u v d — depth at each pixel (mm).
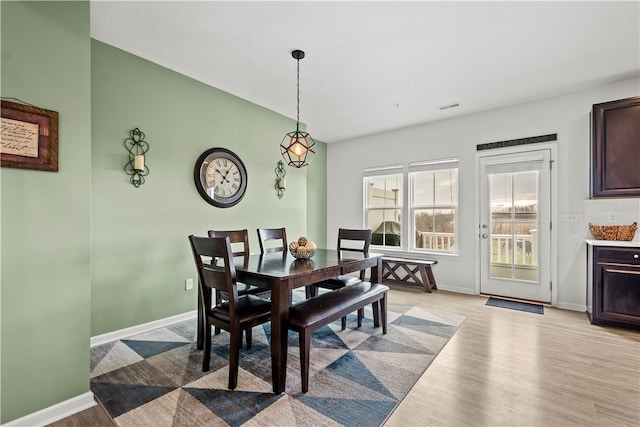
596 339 2615
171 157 3023
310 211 5535
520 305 3627
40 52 1588
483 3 2039
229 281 1842
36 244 1574
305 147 2770
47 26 1614
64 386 1644
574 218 3471
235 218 3654
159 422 1554
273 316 1853
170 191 3014
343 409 1658
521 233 3834
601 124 3090
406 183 4859
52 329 1616
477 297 3992
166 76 2984
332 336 2689
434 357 2279
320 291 4258
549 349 2418
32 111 1555
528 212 3787
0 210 1467
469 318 3160
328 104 3906
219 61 2854
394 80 3217
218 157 3430
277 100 3803
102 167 2545
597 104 3113
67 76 1684
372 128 4934
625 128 2969
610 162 3037
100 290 2531
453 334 2729
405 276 4723
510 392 1823
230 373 1854
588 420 1572
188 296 3150
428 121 4562
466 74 3078
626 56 2715
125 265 2684
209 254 1967
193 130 3215
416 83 3291
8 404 1478
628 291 2812
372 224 5371
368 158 5344
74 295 1697
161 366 2135
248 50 2660
